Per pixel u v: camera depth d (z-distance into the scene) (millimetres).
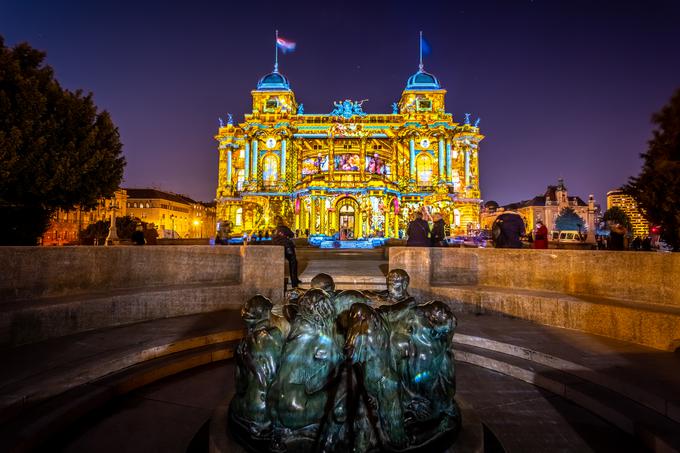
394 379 3082
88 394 4441
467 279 9477
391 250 9391
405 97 55594
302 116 54281
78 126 10859
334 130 51656
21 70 9656
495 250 9156
